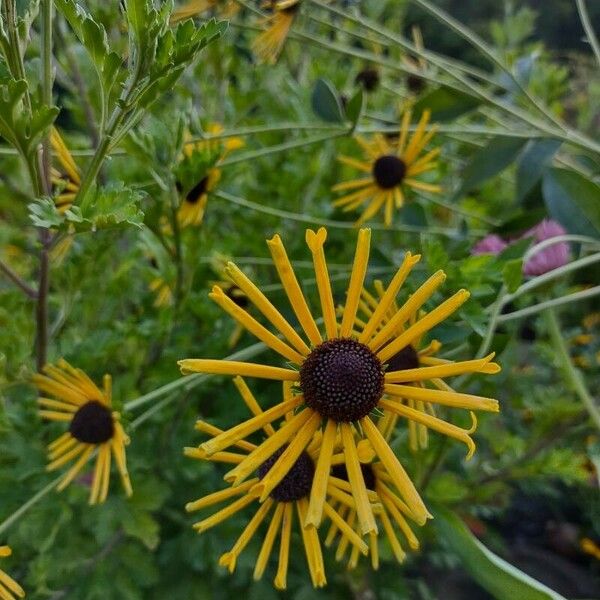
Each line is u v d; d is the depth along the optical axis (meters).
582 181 0.30
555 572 0.62
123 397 0.31
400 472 0.15
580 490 0.52
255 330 0.16
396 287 0.16
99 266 0.35
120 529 0.35
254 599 0.36
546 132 0.33
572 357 0.61
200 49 0.18
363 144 0.36
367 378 0.16
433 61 0.35
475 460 0.45
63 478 0.25
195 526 0.17
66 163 0.27
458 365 0.16
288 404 0.16
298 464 0.18
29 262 0.45
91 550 0.34
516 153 0.33
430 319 0.16
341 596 0.39
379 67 0.52
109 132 0.19
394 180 0.34
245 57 0.53
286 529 0.18
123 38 0.35
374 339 0.16
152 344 0.34
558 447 0.46
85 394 0.25
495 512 0.55
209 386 0.36
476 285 0.22
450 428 0.15
